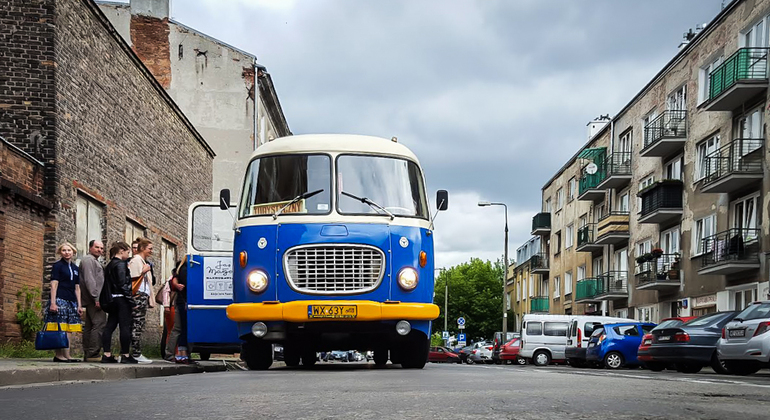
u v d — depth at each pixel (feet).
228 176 127.13
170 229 86.07
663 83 120.47
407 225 38.75
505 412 16.56
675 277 111.45
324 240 37.47
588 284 150.20
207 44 128.47
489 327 271.90
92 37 61.11
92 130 61.31
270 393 22.07
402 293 37.73
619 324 84.69
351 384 25.70
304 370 40.32
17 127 53.52
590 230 154.71
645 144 122.62
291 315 36.81
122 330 40.98
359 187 39.11
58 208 54.54
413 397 20.29
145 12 127.54
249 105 128.26
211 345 46.19
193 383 27.96
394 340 40.04
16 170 49.75
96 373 33.27
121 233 68.69
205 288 45.73
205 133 127.54
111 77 65.72
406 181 40.19
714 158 99.30
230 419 15.87
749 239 90.17
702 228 105.50
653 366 65.87
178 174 89.20
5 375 27.66
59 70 54.80
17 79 53.57
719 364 57.00
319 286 37.27
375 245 37.65
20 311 50.16
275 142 40.86
